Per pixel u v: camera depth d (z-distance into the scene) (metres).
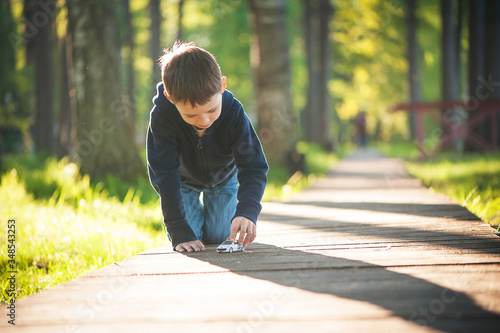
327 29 18.05
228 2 21.97
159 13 19.50
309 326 1.47
